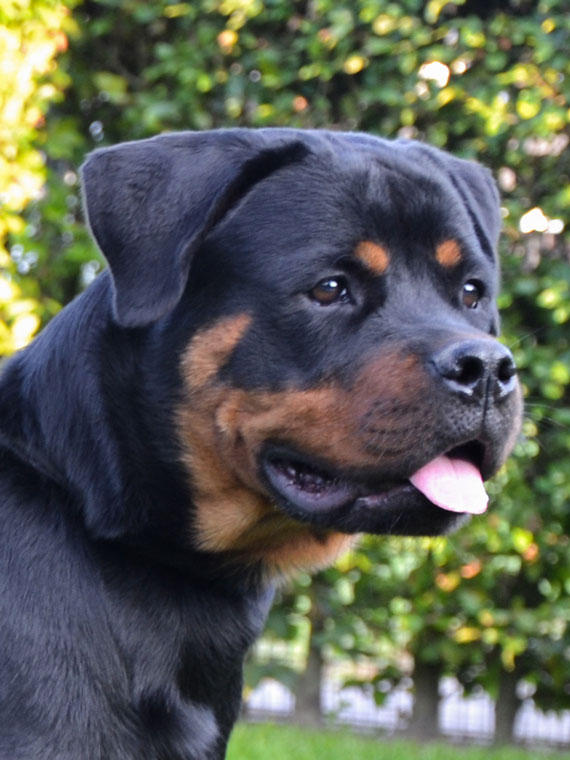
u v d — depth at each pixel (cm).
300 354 524
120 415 527
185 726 519
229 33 1058
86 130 1145
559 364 1014
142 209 520
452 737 1177
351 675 1178
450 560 1075
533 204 1072
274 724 1185
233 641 543
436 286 554
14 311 969
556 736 1191
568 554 1065
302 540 569
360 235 535
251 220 538
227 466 533
